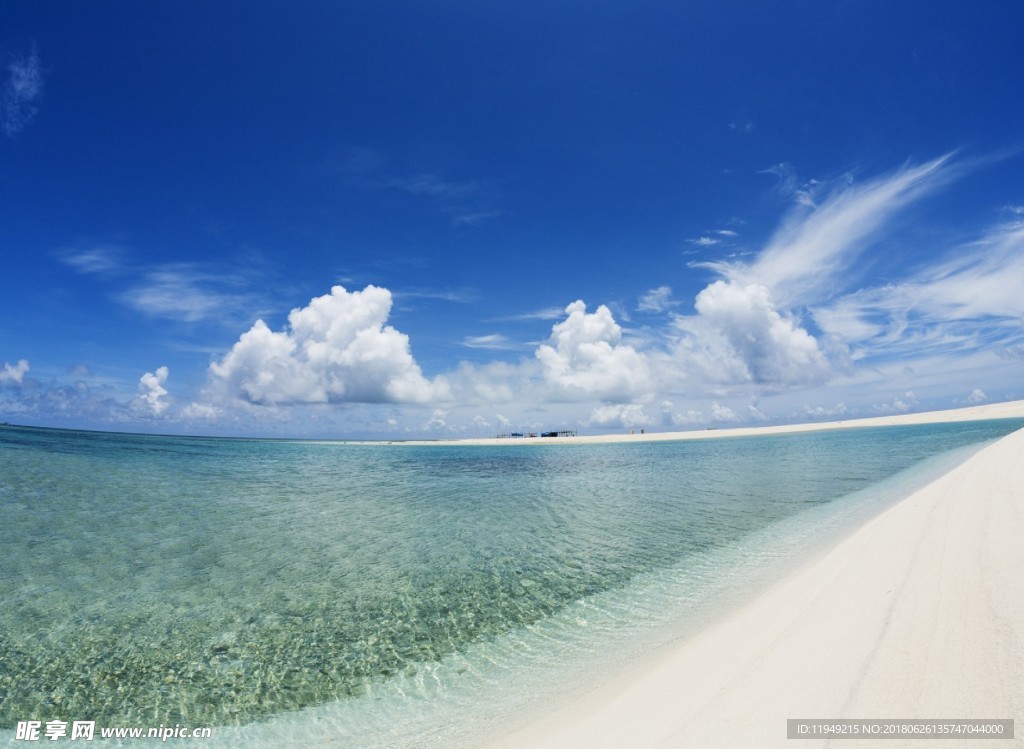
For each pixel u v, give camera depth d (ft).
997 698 14.03
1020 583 21.45
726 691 18.79
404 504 88.69
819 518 60.90
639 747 16.34
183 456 188.34
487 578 46.39
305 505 87.25
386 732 22.99
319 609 39.73
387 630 35.55
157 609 39.96
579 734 18.75
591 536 61.36
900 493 71.10
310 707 26.04
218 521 72.23
